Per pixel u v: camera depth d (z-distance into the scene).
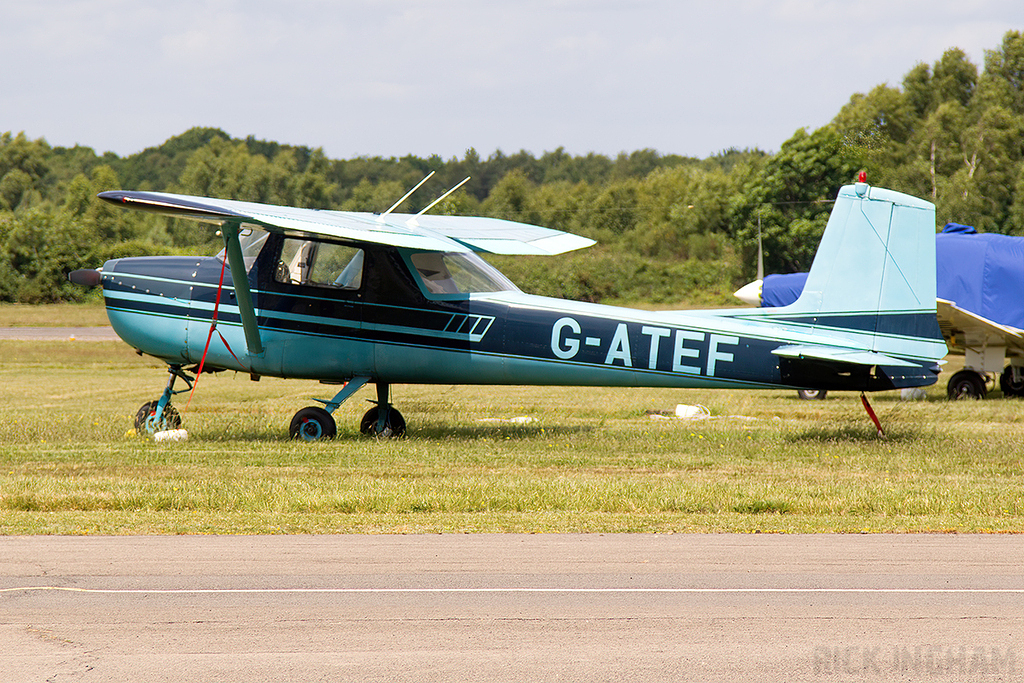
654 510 28.48
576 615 18.48
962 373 69.06
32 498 28.41
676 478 33.56
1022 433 46.19
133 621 18.00
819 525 26.41
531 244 42.81
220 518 26.81
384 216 45.22
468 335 42.75
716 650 16.58
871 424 48.53
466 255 43.72
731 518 27.33
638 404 63.78
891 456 38.66
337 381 44.28
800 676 15.43
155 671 15.58
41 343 127.06
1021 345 68.38
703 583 20.73
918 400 68.38
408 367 43.19
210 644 16.80
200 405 62.22
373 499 28.52
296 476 33.34
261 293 42.97
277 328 43.03
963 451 39.41
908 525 26.47
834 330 41.69
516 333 42.75
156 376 90.19
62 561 22.19
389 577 21.08
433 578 21.02
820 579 21.06
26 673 15.46
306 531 25.31
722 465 36.72
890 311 41.38
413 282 42.62
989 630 17.66
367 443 42.19
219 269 43.38
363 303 42.81
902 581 20.92
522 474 34.25
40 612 18.50
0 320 178.75
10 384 79.69
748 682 15.19
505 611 18.70
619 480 32.81
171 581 20.64
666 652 16.48
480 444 41.97
